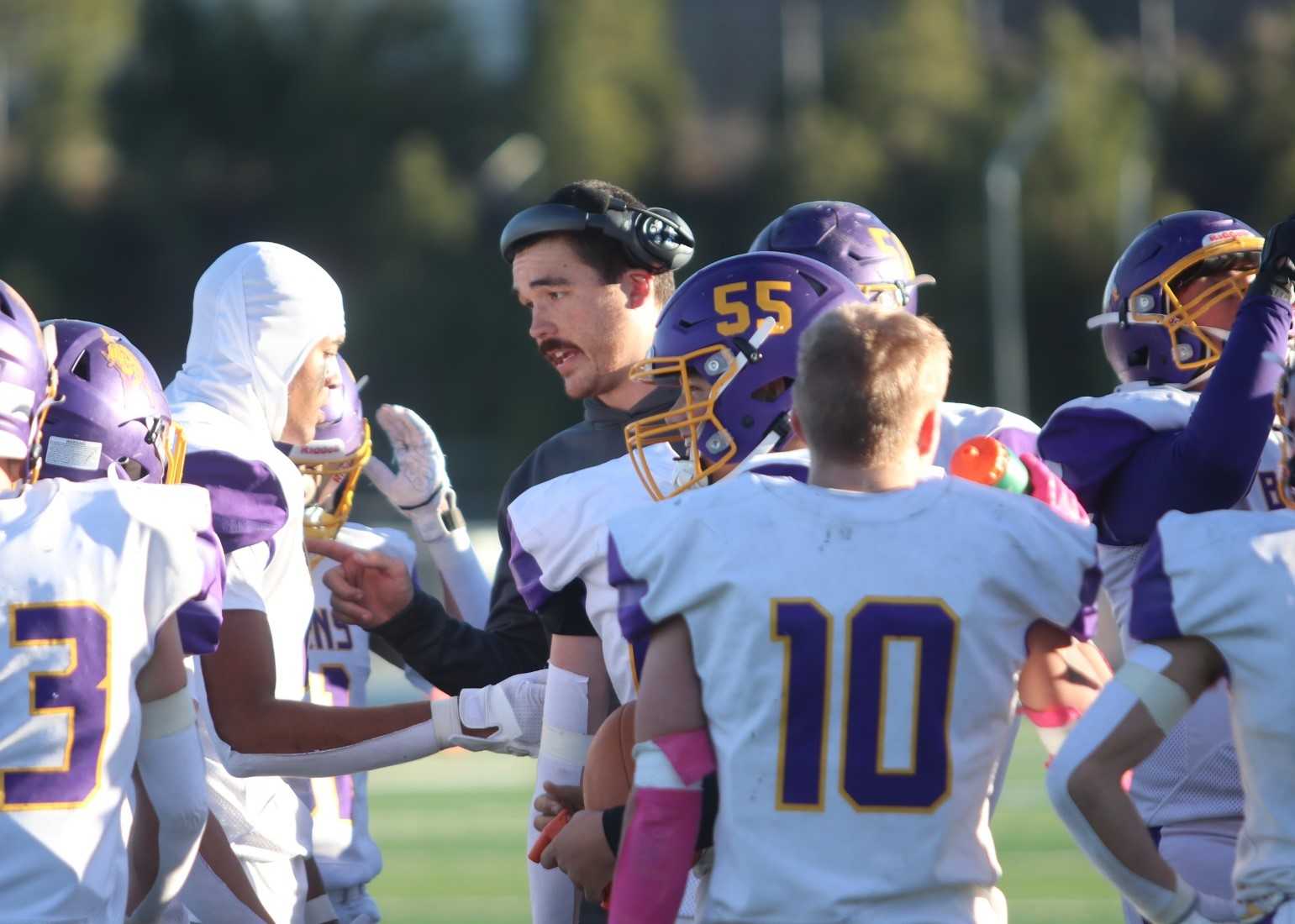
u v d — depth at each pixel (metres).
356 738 10.90
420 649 11.61
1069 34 153.75
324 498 13.83
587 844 8.91
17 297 9.27
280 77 155.50
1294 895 8.00
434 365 140.88
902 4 156.12
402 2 159.25
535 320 11.44
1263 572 8.05
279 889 11.73
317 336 12.54
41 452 9.75
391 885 22.95
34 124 152.50
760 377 9.44
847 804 8.00
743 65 187.12
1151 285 11.48
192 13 156.25
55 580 8.68
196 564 9.06
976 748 8.13
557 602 10.05
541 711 10.88
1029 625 8.29
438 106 156.62
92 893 8.59
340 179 151.12
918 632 8.06
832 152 147.88
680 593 8.21
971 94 152.00
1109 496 10.98
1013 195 88.50
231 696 10.83
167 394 12.38
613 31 160.62
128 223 147.75
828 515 8.23
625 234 11.23
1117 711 8.13
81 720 8.62
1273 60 160.12
